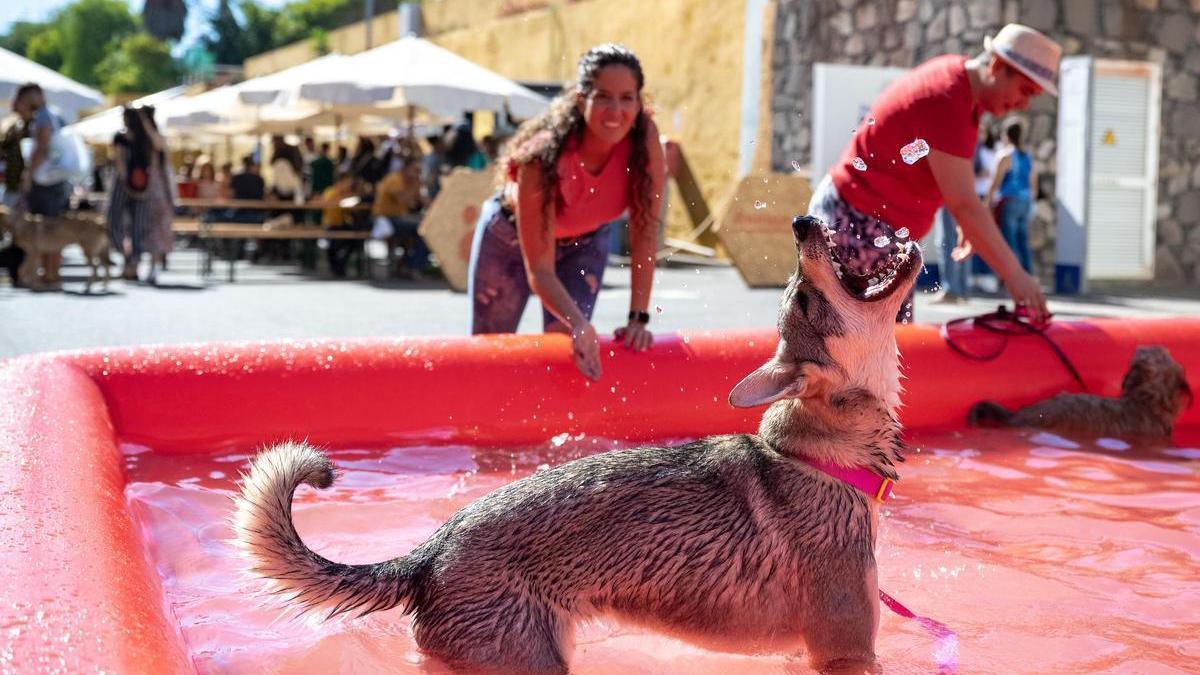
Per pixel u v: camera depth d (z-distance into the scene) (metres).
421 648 2.57
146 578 2.53
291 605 2.60
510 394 4.91
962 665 2.72
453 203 12.75
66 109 18.41
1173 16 15.02
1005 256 5.09
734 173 19.02
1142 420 5.26
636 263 4.90
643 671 2.70
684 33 20.14
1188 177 15.41
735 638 2.72
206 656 2.65
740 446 2.81
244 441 4.70
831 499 2.71
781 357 2.77
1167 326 5.92
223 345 4.89
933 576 3.35
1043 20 14.42
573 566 2.59
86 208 18.33
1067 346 5.68
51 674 1.80
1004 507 4.07
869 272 2.84
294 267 17.53
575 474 2.69
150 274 13.61
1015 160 12.95
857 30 16.36
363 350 4.95
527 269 4.68
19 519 2.55
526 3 25.09
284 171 19.39
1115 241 15.34
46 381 4.27
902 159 4.89
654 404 5.04
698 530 2.65
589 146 4.49
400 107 19.38
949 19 14.74
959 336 5.58
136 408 4.60
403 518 3.78
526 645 2.50
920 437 5.21
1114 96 15.01
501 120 18.53
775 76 17.97
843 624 2.69
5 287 12.66
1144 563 3.49
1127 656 2.78
